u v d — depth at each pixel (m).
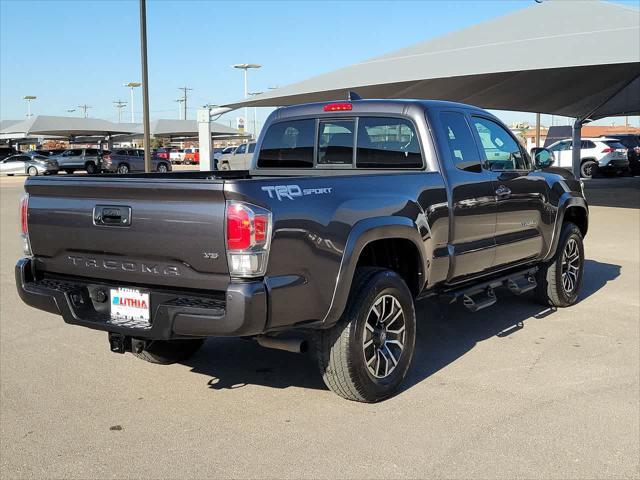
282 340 3.95
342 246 3.97
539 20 17.20
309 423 4.05
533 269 6.34
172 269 3.75
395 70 16.84
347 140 5.36
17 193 26.31
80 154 45.62
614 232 12.72
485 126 5.64
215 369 5.11
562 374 4.88
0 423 4.09
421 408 4.27
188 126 64.44
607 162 30.23
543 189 6.23
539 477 3.36
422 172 4.80
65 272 4.24
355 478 3.36
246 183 3.54
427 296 5.05
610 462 3.52
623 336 5.86
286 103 21.22
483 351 5.46
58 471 3.47
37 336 6.02
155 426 4.04
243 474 3.42
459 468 3.46
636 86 23.33
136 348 4.08
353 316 4.12
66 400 4.47
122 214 3.86
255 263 3.53
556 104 23.91
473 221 5.22
